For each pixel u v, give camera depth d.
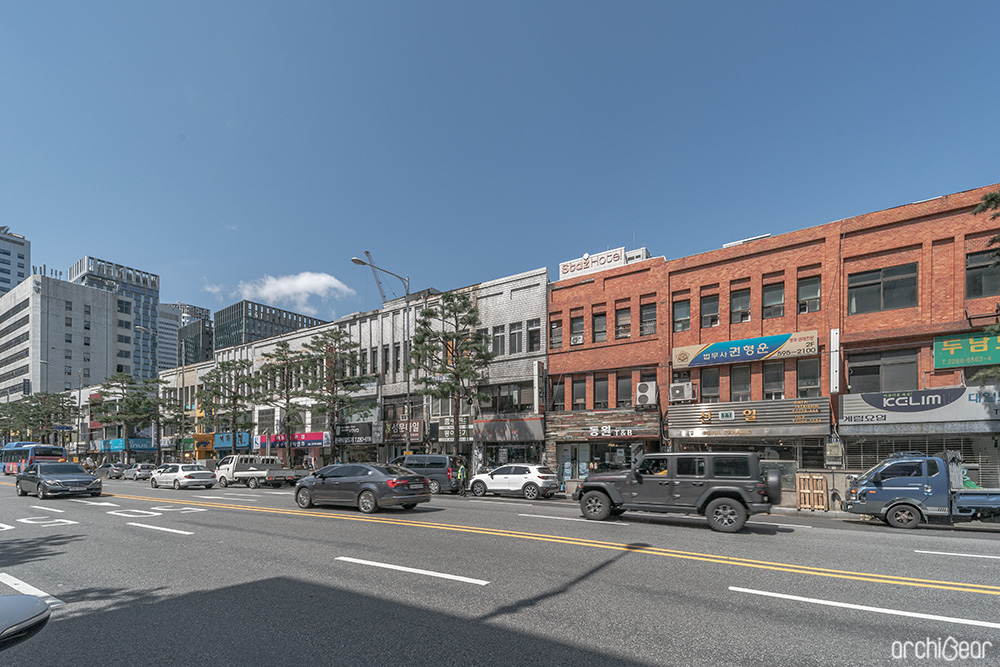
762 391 24.02
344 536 11.79
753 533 12.59
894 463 15.09
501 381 32.44
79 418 75.06
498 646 5.39
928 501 14.38
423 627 5.93
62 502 20.73
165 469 31.42
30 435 80.81
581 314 30.22
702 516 14.62
